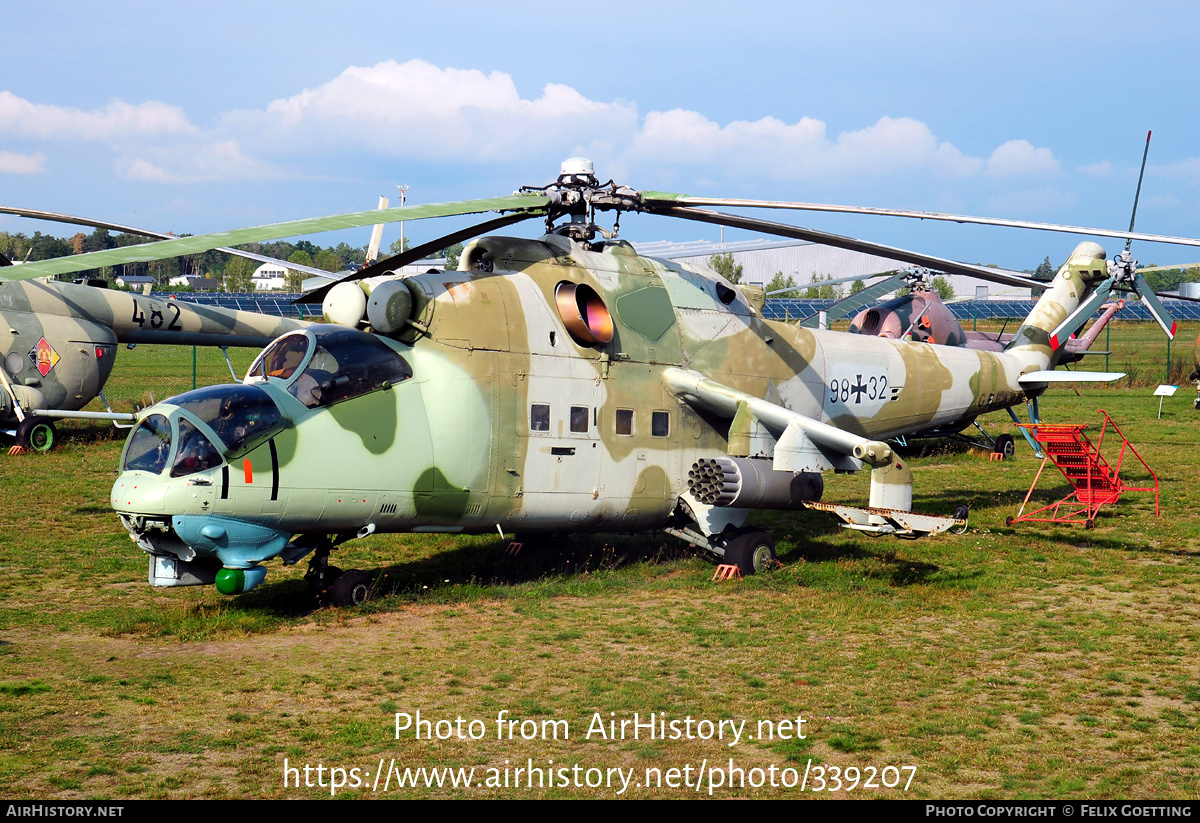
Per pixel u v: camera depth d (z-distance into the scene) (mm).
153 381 39688
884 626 10523
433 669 8945
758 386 13938
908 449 25281
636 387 12406
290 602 11219
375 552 13773
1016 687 8562
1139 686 8578
